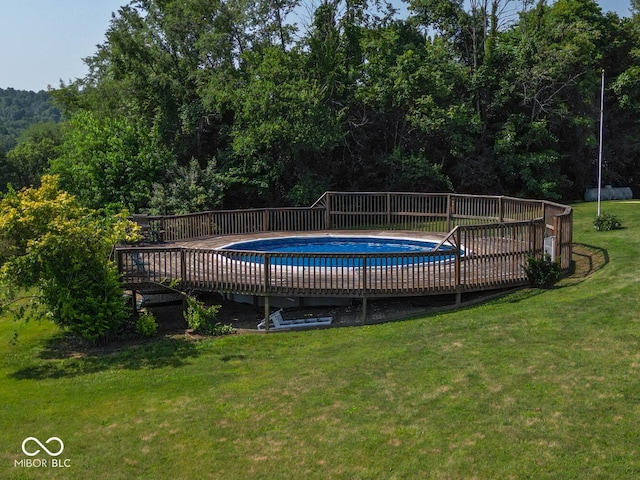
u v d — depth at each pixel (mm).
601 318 10492
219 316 13180
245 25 31219
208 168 25391
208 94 26500
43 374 10016
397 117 30125
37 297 11242
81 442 7391
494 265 13242
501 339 9953
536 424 7012
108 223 12789
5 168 66438
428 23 34906
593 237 18328
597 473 5988
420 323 11562
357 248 18625
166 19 28375
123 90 27953
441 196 20891
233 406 8188
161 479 6441
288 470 6457
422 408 7645
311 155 28281
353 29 29734
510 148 31188
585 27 33875
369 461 6516
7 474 6680
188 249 12891
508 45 32750
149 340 11648
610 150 37000
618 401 7406
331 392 8383
